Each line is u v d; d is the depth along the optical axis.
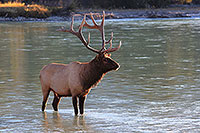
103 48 30.39
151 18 179.12
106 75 48.44
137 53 68.44
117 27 130.75
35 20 169.12
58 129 27.83
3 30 123.12
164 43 83.31
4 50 73.88
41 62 58.69
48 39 95.88
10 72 50.47
